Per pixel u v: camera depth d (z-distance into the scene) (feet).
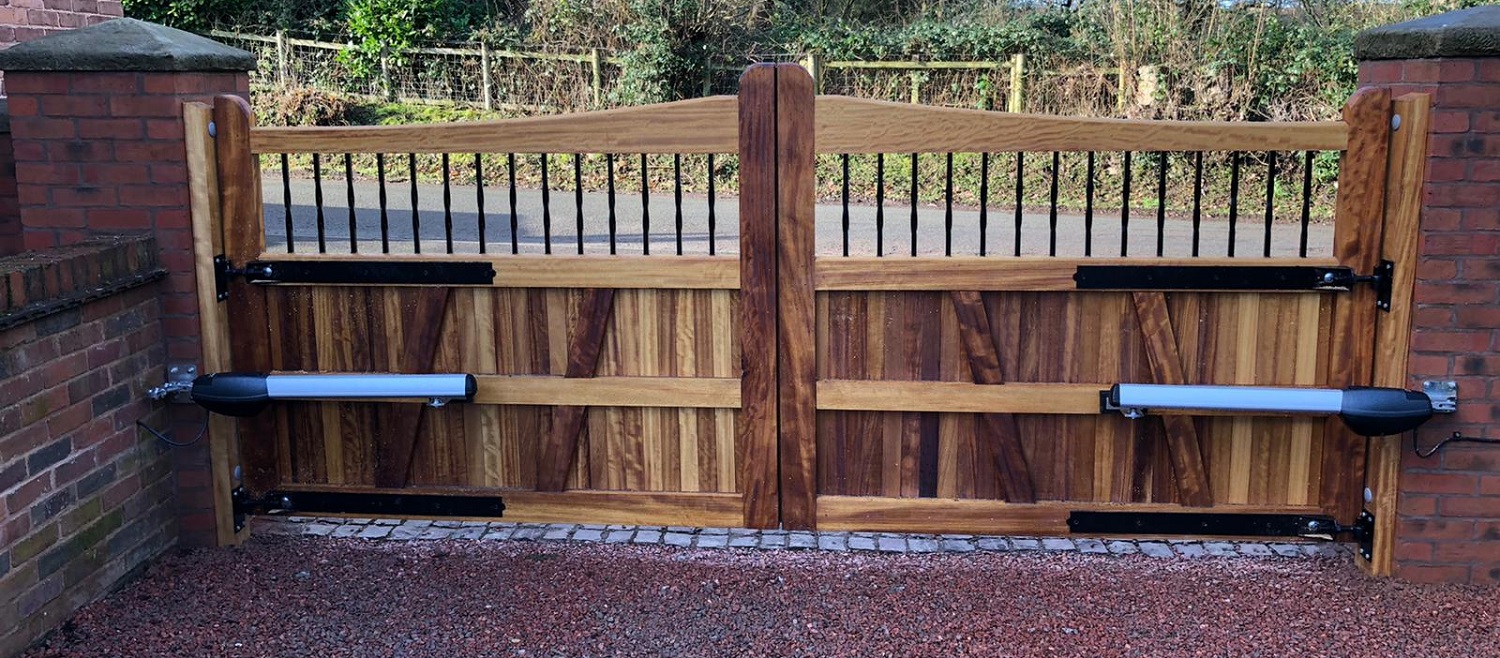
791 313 13.16
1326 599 12.28
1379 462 12.63
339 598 12.44
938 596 12.40
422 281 13.39
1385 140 12.07
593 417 13.84
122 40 12.58
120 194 12.93
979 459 13.55
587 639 11.45
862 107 12.60
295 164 45.98
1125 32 44.39
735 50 49.83
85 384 11.82
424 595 12.50
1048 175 42.04
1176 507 13.35
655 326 13.48
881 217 12.96
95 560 12.14
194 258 13.12
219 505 13.76
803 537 14.12
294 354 13.80
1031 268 12.83
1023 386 13.17
